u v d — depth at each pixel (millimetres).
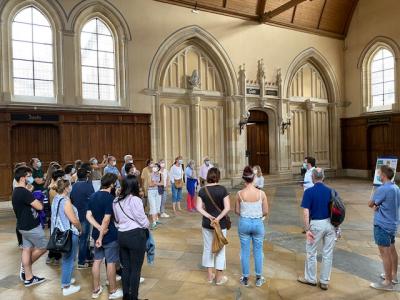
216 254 5020
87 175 5934
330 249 4723
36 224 5020
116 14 13797
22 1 12023
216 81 16875
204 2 15766
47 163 12719
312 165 7332
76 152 12977
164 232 8117
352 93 20422
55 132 12891
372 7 19172
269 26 18000
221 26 16438
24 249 5055
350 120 20453
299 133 19500
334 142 20562
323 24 19672
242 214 4848
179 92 15539
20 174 4965
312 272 4879
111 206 4465
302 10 18469
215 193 4867
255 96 17484
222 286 4934
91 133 13305
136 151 14219
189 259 6156
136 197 4238
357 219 9133
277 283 5004
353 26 20203
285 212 10375
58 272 5648
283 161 18547
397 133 18141
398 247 6531
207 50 16328
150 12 14578
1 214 10906
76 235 4832
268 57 17984
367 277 5168
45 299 4617
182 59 15797
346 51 20641
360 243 6945
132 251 4168
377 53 19453
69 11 12836
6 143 11680
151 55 14617
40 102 12391
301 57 19094
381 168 4793
